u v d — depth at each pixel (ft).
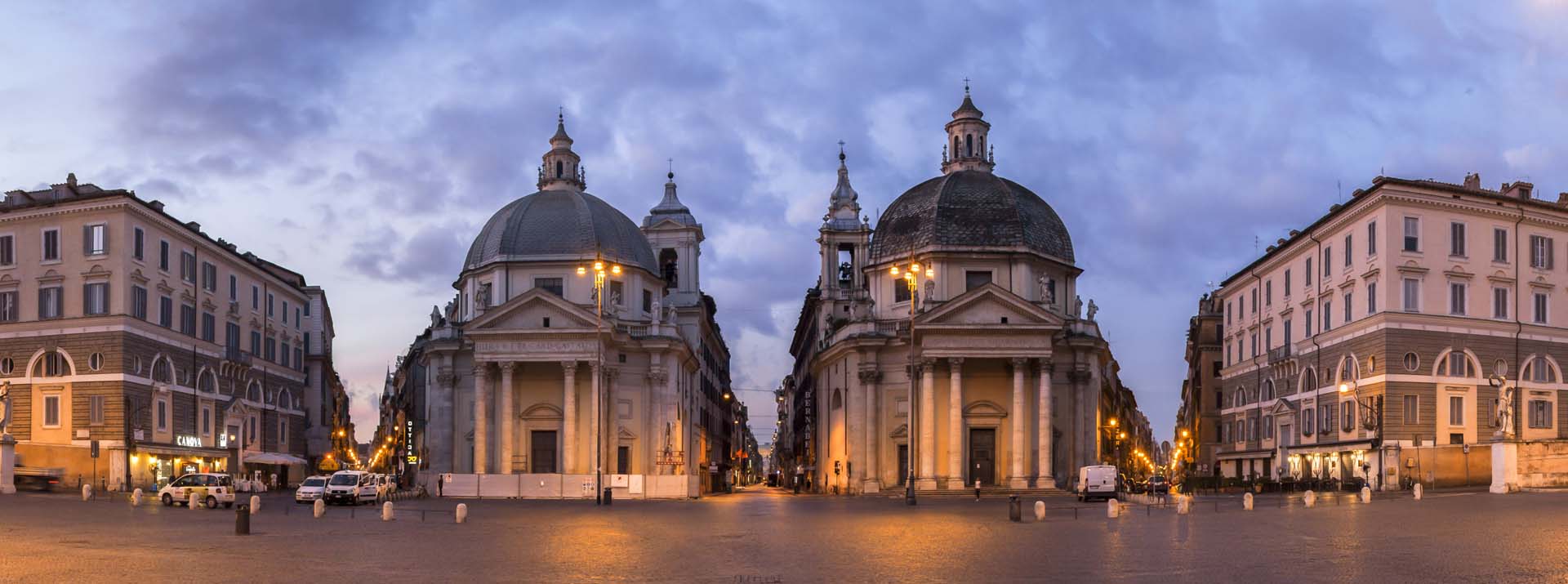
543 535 124.06
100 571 85.51
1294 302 282.15
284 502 211.82
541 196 301.22
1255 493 251.39
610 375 279.69
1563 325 250.16
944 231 282.97
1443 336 239.30
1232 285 328.29
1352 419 249.14
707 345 379.14
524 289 287.89
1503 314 245.04
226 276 290.35
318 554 100.48
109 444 240.32
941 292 281.33
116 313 242.58
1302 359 275.80
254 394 305.53
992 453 277.03
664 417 286.66
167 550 102.83
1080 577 81.56
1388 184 237.66
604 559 96.53
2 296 250.57
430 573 86.02
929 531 128.77
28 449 239.09
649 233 355.77
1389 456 232.94
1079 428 278.87
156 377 254.47
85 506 175.11
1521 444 196.75
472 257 300.40
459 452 285.23
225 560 94.12
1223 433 333.83
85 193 255.91
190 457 265.34
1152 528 126.82
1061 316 286.66
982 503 216.95
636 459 284.20
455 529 132.98
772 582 81.51
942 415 273.95
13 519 142.10
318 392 364.79
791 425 517.55
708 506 208.23
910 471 206.08
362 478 208.33
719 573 87.04
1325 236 264.52
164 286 258.37
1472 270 242.78
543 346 273.54
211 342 279.90
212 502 186.39
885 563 93.04
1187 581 78.69
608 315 277.03
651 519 157.28
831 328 318.24
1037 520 148.36
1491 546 96.07
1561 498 170.71
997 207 285.84
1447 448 227.61
